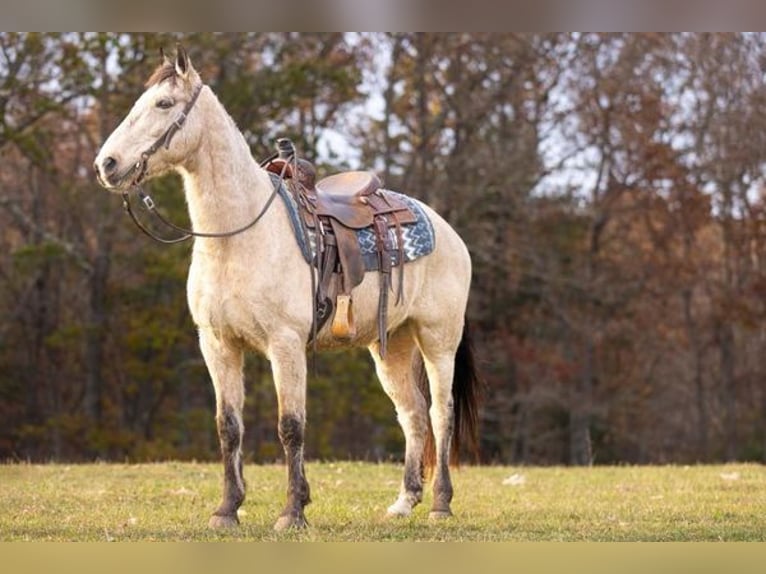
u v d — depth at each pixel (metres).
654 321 27.30
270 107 24.23
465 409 8.56
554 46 26.31
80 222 26.28
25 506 8.64
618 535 7.27
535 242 26.69
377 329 7.86
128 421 28.17
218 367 7.16
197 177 7.00
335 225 7.53
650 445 27.92
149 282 25.78
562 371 26.38
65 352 28.30
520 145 25.92
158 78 6.95
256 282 6.96
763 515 8.41
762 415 28.52
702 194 26.73
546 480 11.56
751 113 25.91
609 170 27.31
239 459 7.27
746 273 27.55
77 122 25.30
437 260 8.23
